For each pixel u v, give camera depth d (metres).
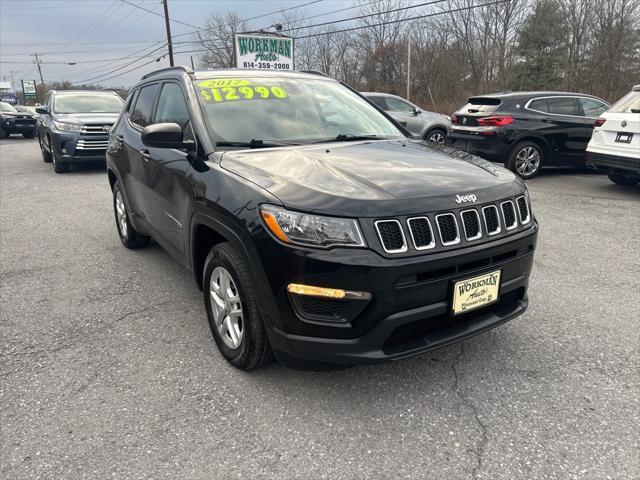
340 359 2.39
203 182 2.98
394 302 2.32
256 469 2.21
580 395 2.70
